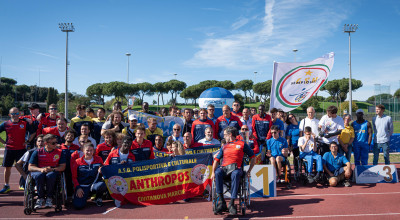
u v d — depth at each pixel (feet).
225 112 26.53
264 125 26.89
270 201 20.57
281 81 30.37
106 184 19.88
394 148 44.47
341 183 25.12
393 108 128.88
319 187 24.47
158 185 20.51
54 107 25.25
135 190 20.21
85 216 17.79
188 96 277.44
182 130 28.96
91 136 26.22
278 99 30.58
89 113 28.40
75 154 20.17
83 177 19.92
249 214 17.78
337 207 18.84
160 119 29.01
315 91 30.66
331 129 26.23
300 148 25.99
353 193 22.26
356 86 272.31
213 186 17.56
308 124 27.25
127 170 20.22
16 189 25.17
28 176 18.11
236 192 17.03
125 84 263.90
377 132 28.02
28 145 24.17
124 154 20.90
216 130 26.68
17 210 19.10
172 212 18.42
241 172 17.66
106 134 21.93
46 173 18.56
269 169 21.75
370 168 25.70
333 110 25.70
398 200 20.22
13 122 23.48
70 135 20.86
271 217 17.17
